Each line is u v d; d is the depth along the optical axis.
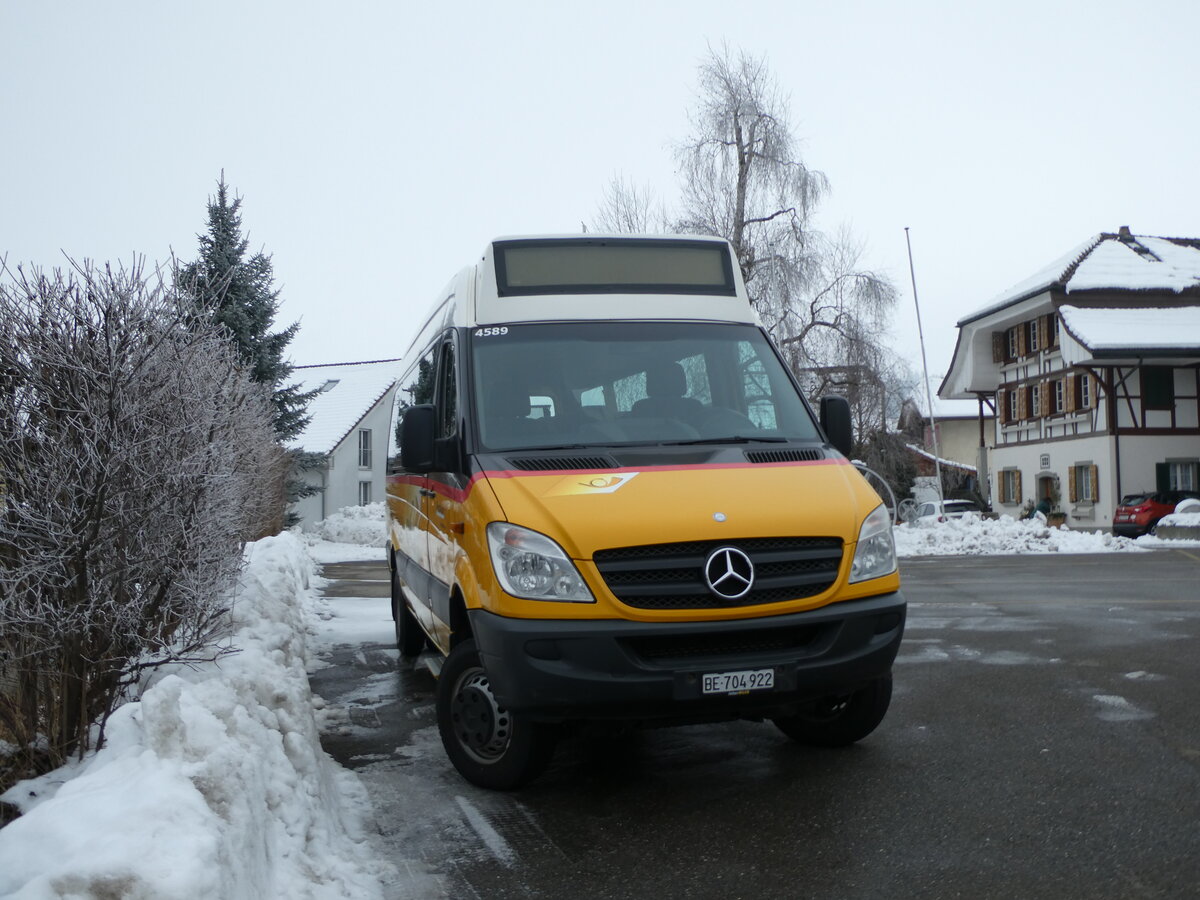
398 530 9.31
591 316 6.52
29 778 4.25
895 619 5.32
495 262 6.62
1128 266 44.94
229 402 5.93
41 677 4.50
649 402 6.15
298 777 4.55
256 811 3.70
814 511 5.25
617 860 4.44
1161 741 6.09
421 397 8.02
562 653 4.84
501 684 4.95
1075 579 16.70
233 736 4.08
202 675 4.91
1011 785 5.29
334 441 51.56
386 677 8.90
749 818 4.91
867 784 5.37
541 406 6.01
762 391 6.40
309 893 3.74
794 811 4.98
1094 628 10.88
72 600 4.37
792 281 32.75
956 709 7.08
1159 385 41.78
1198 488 41.78
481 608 5.12
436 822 4.99
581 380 6.14
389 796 5.41
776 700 5.02
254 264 30.80
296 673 6.16
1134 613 12.08
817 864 4.30
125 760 3.58
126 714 4.11
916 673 8.48
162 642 4.76
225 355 6.42
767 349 6.65
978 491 51.84
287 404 33.25
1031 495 47.66
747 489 5.32
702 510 5.09
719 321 6.70
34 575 4.26
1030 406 48.09
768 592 5.04
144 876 2.78
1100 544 25.28
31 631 4.32
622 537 4.93
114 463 4.34
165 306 4.66
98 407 4.36
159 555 4.61
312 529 36.56
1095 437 42.56
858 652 5.16
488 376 6.11
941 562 21.45
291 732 4.87
